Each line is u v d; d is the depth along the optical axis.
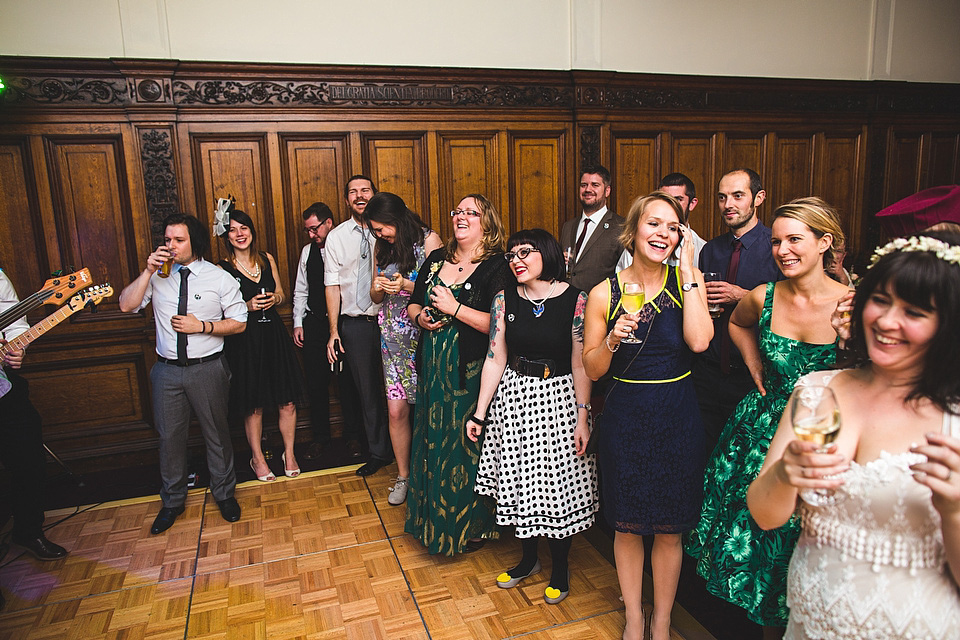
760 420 1.98
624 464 2.03
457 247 2.80
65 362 3.88
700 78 4.88
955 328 1.03
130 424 4.05
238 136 4.03
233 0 3.94
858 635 1.12
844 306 1.65
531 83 4.53
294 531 3.10
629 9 4.72
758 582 1.85
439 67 4.28
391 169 4.36
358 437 4.15
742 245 2.85
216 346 3.17
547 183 4.71
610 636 2.27
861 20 5.37
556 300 2.37
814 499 1.16
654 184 4.97
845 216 5.58
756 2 5.05
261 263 3.73
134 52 3.80
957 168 5.84
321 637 2.31
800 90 5.23
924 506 1.07
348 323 3.60
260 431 3.70
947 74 5.69
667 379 2.01
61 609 2.51
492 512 2.71
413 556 2.85
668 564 2.10
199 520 3.24
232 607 2.50
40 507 2.89
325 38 4.12
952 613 1.07
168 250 2.97
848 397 1.21
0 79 3.57
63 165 3.79
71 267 2.88
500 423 2.49
